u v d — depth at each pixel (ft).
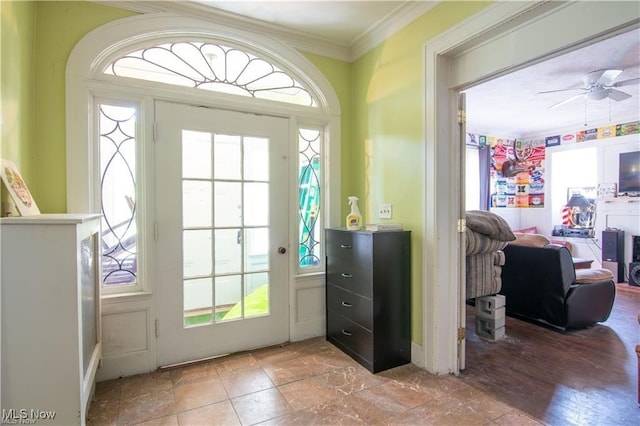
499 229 9.07
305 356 8.37
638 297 13.97
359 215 8.55
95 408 6.15
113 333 7.29
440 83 7.20
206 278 8.27
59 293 4.39
